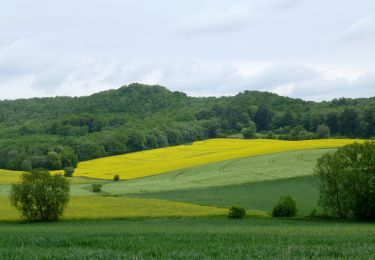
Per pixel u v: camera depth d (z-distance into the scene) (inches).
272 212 1939.0
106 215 2006.6
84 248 680.4
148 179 3516.2
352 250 615.8
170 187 3014.3
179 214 1988.2
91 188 3201.3
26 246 722.8
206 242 768.9
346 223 1720.0
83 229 1371.8
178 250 634.8
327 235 944.3
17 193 1978.3
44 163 4677.7
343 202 1877.5
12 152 4936.0
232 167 3521.2
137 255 576.7
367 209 1849.2
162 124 6141.7
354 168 1888.5
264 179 2960.1
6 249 654.5
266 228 1363.2
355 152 1916.8
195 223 1721.2
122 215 1996.8
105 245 724.7
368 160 1866.4
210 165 3713.1
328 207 1918.1
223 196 2541.8
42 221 1968.5
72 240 813.2
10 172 4311.0
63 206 2000.5
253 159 3718.0
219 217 1921.8
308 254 594.6
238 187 2802.7
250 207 2192.4
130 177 3695.9
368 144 1936.5
